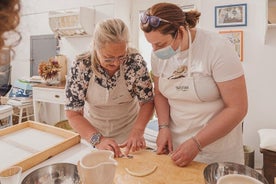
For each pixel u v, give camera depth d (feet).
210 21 8.01
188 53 3.25
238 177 1.99
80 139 3.44
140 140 3.47
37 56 11.95
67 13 9.70
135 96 4.31
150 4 9.03
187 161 2.81
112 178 2.02
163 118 3.68
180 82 3.36
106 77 3.78
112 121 4.40
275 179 2.43
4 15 1.28
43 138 3.53
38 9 11.47
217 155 3.45
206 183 2.19
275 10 7.24
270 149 6.39
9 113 7.68
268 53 7.53
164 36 2.93
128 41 3.49
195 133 3.49
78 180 2.37
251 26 7.56
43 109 11.58
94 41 3.34
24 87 10.92
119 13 9.45
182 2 8.39
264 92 7.75
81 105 3.92
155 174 2.59
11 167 2.37
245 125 8.06
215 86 3.21
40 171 2.43
